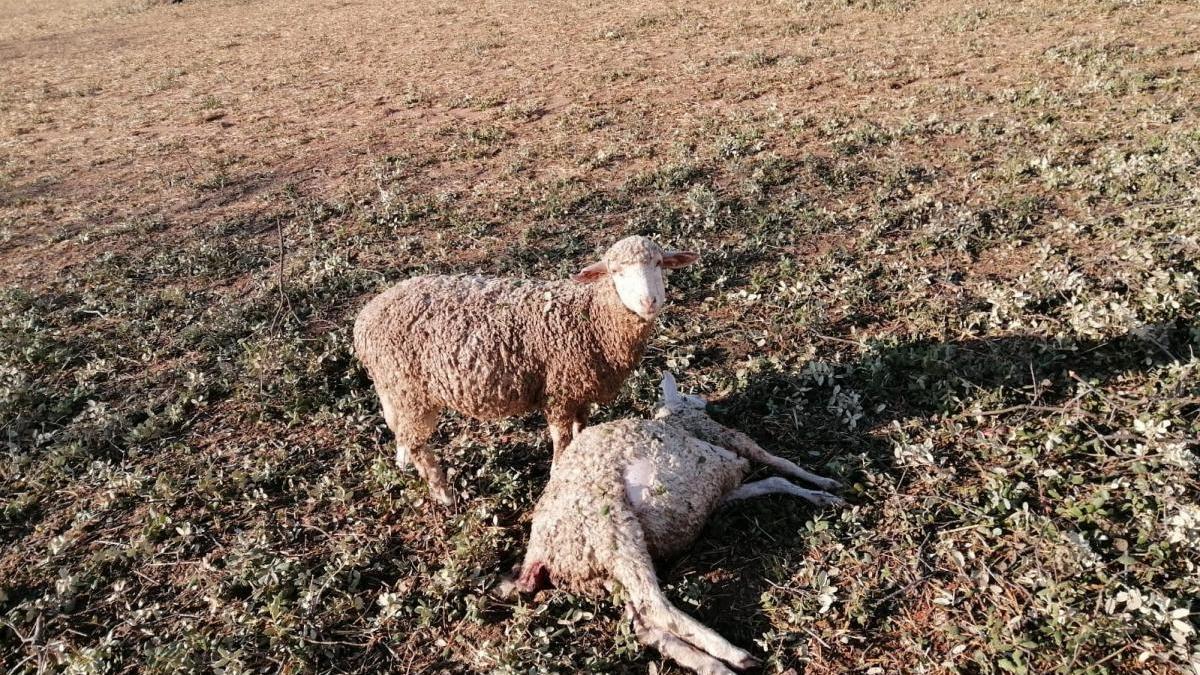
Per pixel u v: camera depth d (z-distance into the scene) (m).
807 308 6.54
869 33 16.78
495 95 15.34
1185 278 5.75
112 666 4.01
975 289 6.59
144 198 11.66
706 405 5.44
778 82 13.88
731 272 7.46
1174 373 4.87
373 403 6.02
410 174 11.57
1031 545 3.90
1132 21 14.67
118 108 17.92
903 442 4.73
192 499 5.18
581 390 4.77
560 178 10.54
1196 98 10.19
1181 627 3.27
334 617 4.13
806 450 4.98
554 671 3.61
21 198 12.13
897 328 6.20
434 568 4.39
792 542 4.20
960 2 18.48
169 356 7.11
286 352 6.61
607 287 4.58
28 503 5.24
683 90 14.22
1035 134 9.84
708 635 3.53
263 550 4.58
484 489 4.96
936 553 4.00
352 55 21.47
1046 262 6.77
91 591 4.51
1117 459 4.36
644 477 4.09
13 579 4.67
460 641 3.93
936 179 8.98
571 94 14.86
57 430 6.06
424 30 24.19
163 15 34.28
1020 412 4.91
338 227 9.80
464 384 4.62
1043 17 15.92
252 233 9.96
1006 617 3.60
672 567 4.15
